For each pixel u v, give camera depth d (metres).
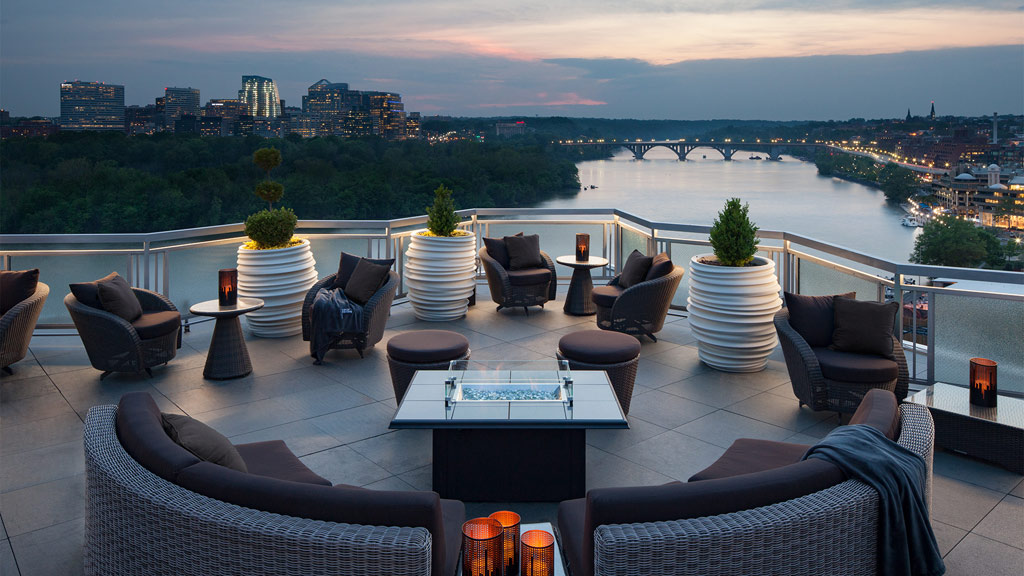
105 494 2.12
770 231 6.52
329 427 4.45
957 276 4.82
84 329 5.24
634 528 1.86
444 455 3.47
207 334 6.76
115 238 6.64
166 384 5.32
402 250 8.12
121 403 2.49
